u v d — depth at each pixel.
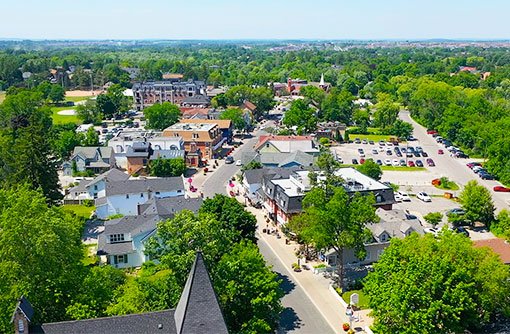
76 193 125.44
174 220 63.56
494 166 146.38
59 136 175.00
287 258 92.38
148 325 48.94
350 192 100.19
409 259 64.19
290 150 157.25
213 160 166.88
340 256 80.38
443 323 60.31
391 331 60.62
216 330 46.19
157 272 71.50
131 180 117.69
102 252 88.50
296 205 98.88
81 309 56.97
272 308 64.56
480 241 83.00
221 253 67.75
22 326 47.78
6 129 157.50
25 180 107.25
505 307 65.38
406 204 124.44
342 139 198.50
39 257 60.91
